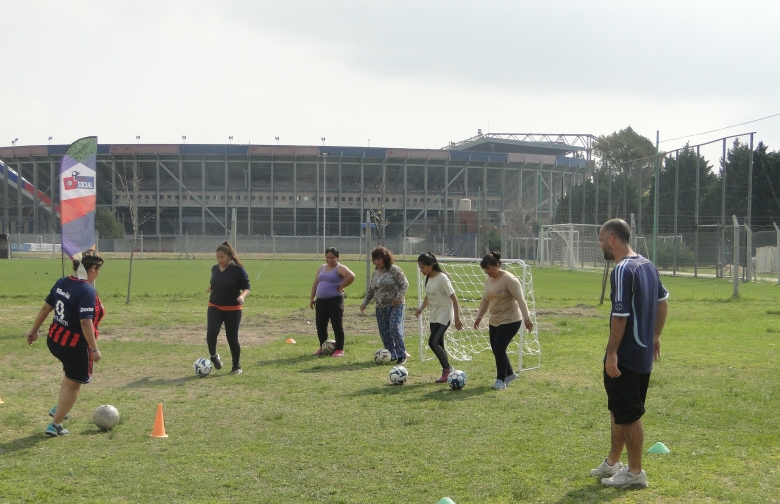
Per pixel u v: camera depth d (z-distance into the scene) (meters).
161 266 42.06
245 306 19.88
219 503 4.93
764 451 6.19
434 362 11.00
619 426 5.43
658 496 5.09
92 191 16.06
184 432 6.79
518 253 55.16
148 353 11.69
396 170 87.50
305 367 10.51
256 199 86.12
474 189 92.50
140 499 5.00
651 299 5.30
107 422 6.84
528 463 5.83
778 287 29.55
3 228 85.25
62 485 5.26
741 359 11.03
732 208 37.44
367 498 5.04
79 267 6.67
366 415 7.45
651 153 92.19
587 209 54.50
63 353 6.63
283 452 6.12
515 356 11.53
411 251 66.06
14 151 80.25
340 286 11.56
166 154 80.25
